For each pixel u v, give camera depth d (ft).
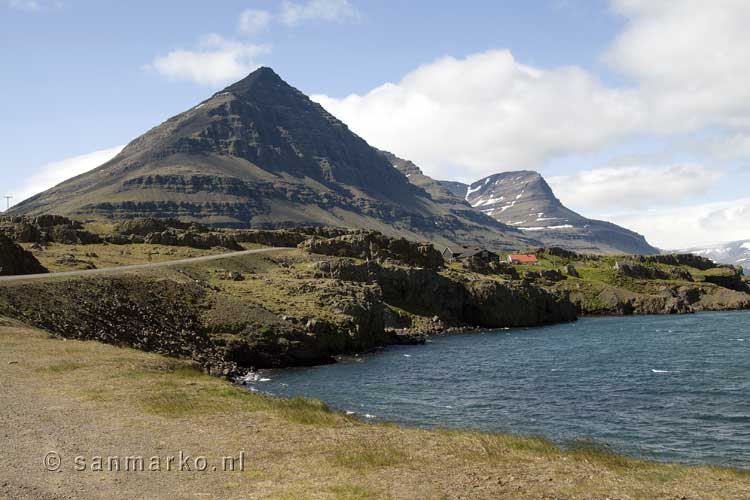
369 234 633.61
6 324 172.24
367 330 358.84
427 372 260.42
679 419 162.81
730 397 193.67
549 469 71.41
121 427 81.97
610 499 60.75
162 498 56.85
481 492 61.72
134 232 533.14
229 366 249.34
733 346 352.49
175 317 265.95
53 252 386.73
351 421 98.73
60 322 201.46
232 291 343.05
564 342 401.29
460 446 81.76
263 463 69.26
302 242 589.73
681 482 69.41
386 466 70.38
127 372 121.60
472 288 567.18
